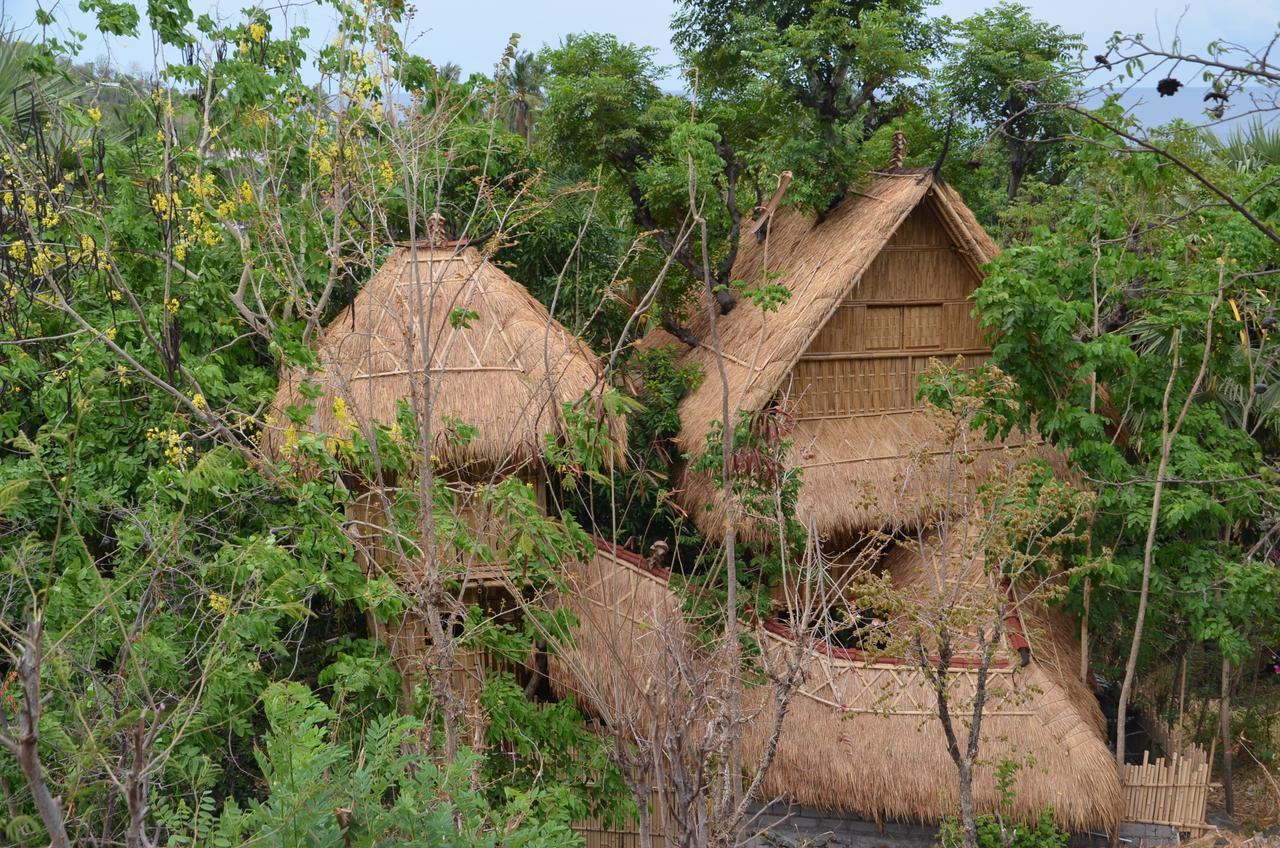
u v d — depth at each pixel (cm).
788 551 1238
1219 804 1359
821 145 1533
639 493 1392
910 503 1166
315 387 974
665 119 1648
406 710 986
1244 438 1247
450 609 1004
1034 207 1914
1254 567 1148
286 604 725
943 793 1132
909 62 1769
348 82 993
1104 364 1198
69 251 1020
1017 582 1283
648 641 1062
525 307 1330
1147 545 1138
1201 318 1120
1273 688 1566
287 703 515
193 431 1033
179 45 1097
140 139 1209
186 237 1068
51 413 1034
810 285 1450
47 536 1004
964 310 1542
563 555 1058
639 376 1509
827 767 1159
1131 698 1508
